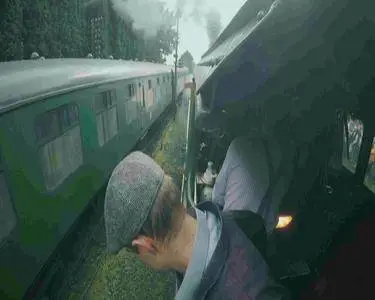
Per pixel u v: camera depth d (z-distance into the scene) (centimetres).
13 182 417
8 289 389
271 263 193
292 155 177
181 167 1255
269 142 168
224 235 93
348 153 238
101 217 831
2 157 398
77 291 583
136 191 87
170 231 91
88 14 1847
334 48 157
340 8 129
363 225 181
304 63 167
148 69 1539
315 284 180
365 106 190
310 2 123
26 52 1078
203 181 355
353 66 169
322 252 187
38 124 496
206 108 220
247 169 162
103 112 829
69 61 791
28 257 439
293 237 199
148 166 92
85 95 702
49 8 1248
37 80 527
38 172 483
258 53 146
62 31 1361
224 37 260
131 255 666
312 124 194
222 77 171
